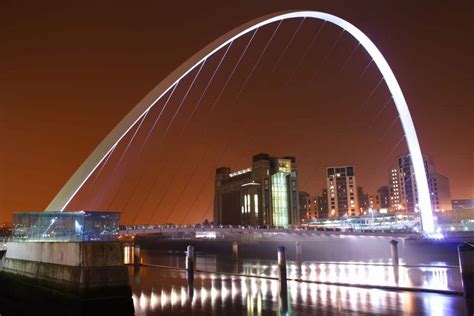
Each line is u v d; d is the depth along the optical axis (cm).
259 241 9288
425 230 8562
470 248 2377
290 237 8688
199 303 2792
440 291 3023
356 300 2803
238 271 5231
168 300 2914
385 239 8606
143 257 8806
